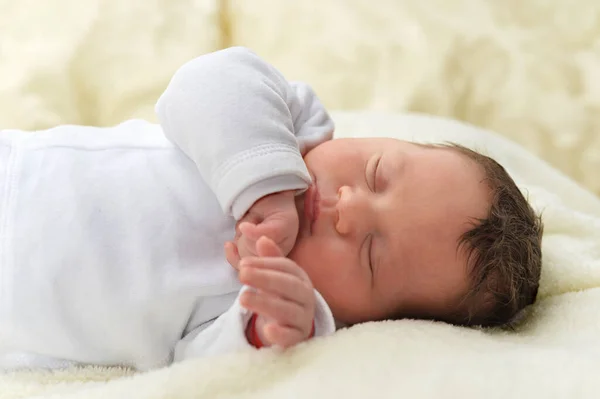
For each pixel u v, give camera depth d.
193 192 0.93
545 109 1.68
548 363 0.73
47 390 0.86
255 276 0.72
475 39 1.73
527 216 1.00
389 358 0.75
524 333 0.94
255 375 0.75
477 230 0.92
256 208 0.86
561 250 1.08
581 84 1.72
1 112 1.34
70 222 0.87
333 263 0.88
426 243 0.90
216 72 0.93
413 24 1.72
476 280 0.92
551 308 0.99
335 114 1.42
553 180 1.38
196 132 0.88
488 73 1.71
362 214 0.88
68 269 0.86
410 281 0.91
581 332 0.90
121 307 0.87
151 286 0.87
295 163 0.86
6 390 0.85
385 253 0.89
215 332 0.85
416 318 0.95
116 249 0.88
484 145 1.38
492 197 0.95
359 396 0.69
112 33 1.49
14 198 0.88
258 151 0.86
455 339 0.82
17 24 1.46
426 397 0.68
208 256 0.92
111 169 0.93
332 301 0.90
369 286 0.90
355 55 1.67
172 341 0.92
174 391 0.74
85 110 1.43
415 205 0.91
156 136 1.00
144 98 1.47
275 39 1.68
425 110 1.64
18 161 0.91
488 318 0.97
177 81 0.94
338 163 0.93
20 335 0.87
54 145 0.93
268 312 0.73
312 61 1.66
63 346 0.88
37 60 1.40
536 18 1.81
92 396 0.75
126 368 0.93
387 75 1.66
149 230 0.89
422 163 0.94
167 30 1.55
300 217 0.90
